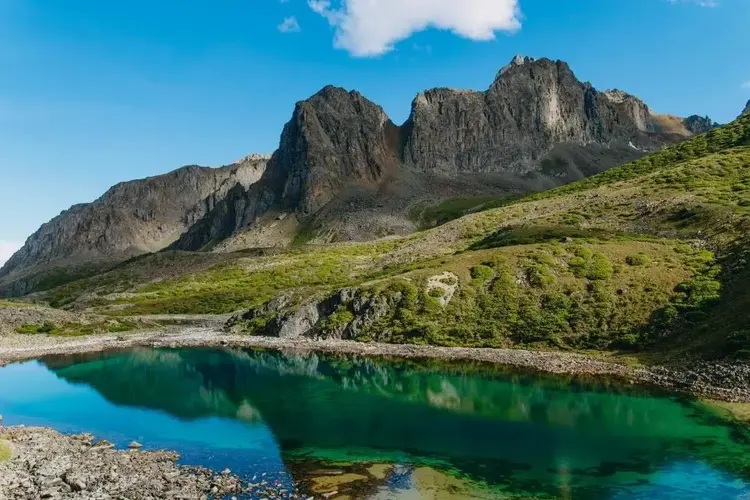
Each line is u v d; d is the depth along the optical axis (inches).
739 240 3302.2
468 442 1616.6
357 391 2349.9
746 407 1801.2
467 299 3582.7
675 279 3100.4
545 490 1258.6
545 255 3801.7
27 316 4958.2
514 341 3088.1
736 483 1258.6
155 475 1353.3
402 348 3275.1
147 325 5383.9
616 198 5452.8
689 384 2098.9
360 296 3959.2
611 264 3486.7
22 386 2600.9
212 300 7121.1
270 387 2477.9
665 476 1310.3
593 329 2925.7
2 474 1306.6
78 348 3882.9
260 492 1261.1
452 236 6865.2
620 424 1726.1
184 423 1909.4
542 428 1732.3
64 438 1699.1
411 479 1343.5
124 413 2062.0
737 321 2380.7
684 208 4360.2
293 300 4645.7
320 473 1393.9
